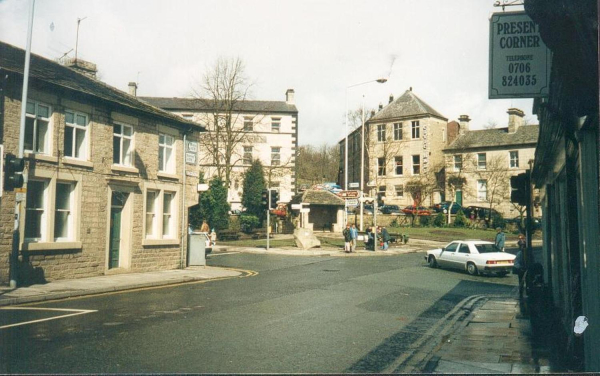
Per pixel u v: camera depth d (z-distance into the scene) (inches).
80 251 710.5
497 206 2081.7
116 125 797.2
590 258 271.1
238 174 2311.8
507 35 344.2
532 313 436.8
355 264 1032.2
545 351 339.9
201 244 968.9
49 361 283.7
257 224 1900.8
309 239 1433.3
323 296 582.6
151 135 864.3
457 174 2161.7
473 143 2140.7
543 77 335.9
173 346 327.9
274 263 1041.5
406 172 2309.3
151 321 411.8
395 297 593.3
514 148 2057.1
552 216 553.3
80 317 424.8
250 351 320.8
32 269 631.8
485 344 361.4
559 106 279.7
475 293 653.3
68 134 703.7
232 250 1363.2
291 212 2036.2
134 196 821.2
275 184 2265.0
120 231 807.1
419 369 291.6
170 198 928.3
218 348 326.0
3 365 275.0
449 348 348.5
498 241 981.8
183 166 948.6
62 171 679.7
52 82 655.8
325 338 367.2
